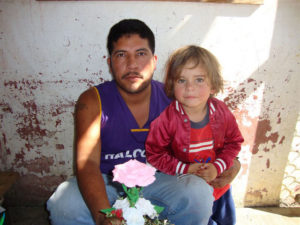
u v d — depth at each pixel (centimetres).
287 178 203
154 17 165
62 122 186
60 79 176
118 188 144
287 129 189
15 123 185
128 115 141
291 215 200
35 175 200
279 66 175
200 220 128
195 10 163
